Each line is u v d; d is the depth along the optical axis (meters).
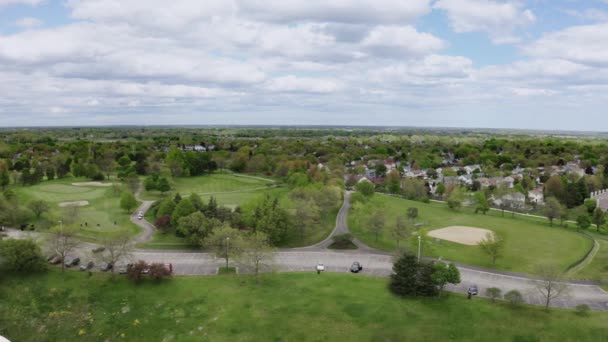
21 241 77.44
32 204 110.88
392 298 70.19
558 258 89.94
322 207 116.88
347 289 73.50
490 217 129.38
